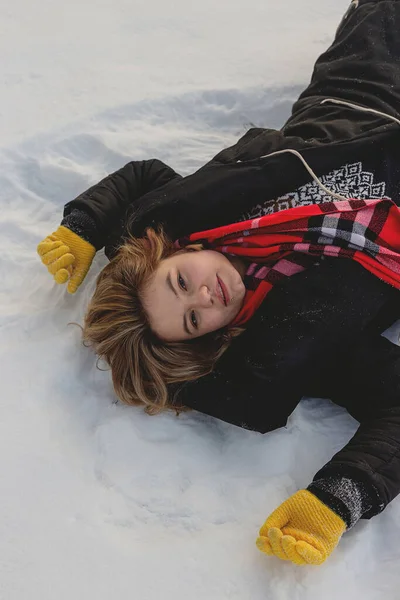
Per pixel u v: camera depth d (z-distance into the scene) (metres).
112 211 1.39
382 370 1.17
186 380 1.23
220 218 1.30
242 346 1.23
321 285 1.18
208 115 1.69
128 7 1.93
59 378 1.24
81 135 1.62
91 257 1.36
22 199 1.55
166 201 1.28
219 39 1.84
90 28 1.88
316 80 1.47
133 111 1.69
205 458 1.17
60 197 1.56
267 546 0.99
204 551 1.04
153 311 1.22
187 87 1.72
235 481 1.13
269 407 1.16
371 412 1.15
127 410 1.23
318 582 0.99
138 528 1.08
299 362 1.15
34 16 1.91
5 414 1.19
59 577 1.02
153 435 1.19
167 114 1.69
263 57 1.78
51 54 1.82
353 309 1.17
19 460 1.13
